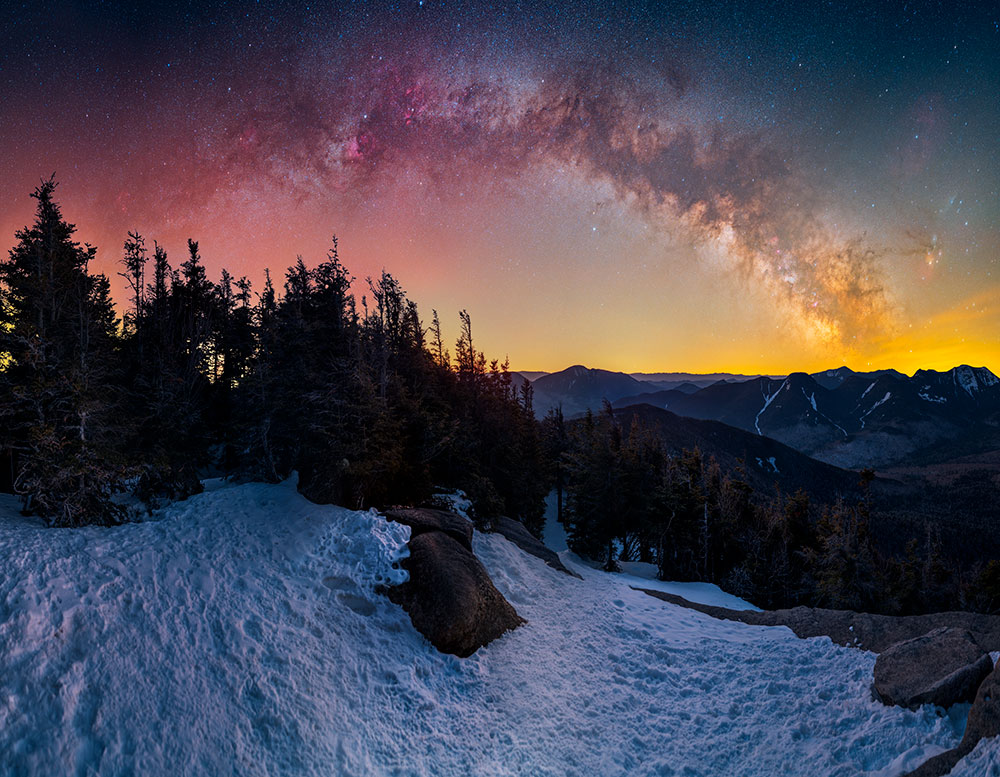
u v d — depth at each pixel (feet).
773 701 39.19
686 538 132.05
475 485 86.94
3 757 23.77
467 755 34.40
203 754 28.07
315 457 66.28
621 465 140.97
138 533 47.26
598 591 72.23
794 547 161.99
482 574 55.26
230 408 100.83
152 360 91.50
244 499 59.41
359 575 50.90
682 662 49.52
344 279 88.43
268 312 85.92
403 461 75.00
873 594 130.21
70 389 53.52
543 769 33.50
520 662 47.34
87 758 25.40
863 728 31.50
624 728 38.29
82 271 78.23
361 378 69.00
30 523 48.19
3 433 55.83
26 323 55.88
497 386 136.87
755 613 63.98
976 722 25.35
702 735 36.52
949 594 172.86
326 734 32.53
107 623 33.37
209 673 33.19
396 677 40.42
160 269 118.42
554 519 197.26
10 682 26.84
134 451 67.72
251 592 43.01
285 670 36.14
